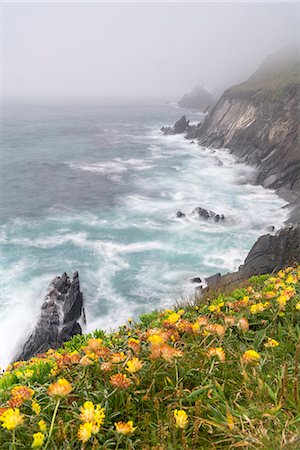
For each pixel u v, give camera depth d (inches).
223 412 116.3
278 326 176.4
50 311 878.4
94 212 1669.5
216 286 962.1
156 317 252.1
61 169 2539.4
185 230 1443.2
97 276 1105.4
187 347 152.9
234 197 1907.0
